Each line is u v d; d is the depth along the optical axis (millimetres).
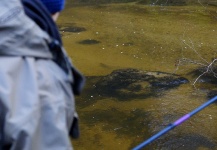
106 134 3621
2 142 918
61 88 1031
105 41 6176
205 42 6023
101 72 4965
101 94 4375
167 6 8203
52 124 957
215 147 3410
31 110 920
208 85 4555
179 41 6070
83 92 4418
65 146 965
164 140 3504
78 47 5922
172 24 7016
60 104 992
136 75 4844
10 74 944
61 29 6848
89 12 7949
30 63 978
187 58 5367
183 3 8367
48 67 1022
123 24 7082
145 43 6020
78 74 1135
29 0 1052
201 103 4137
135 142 3496
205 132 3615
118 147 3426
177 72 4906
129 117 3902
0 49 962
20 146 900
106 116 3928
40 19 1056
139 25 6988
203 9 7930
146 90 4449
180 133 3604
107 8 8242
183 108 4031
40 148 935
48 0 1147
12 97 922
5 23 968
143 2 8547
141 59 5387
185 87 4520
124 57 5484
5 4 1002
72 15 7750
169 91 4426
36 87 952
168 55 5512
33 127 911
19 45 978
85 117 3908
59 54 1062
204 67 5031
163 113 3949
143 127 3723
